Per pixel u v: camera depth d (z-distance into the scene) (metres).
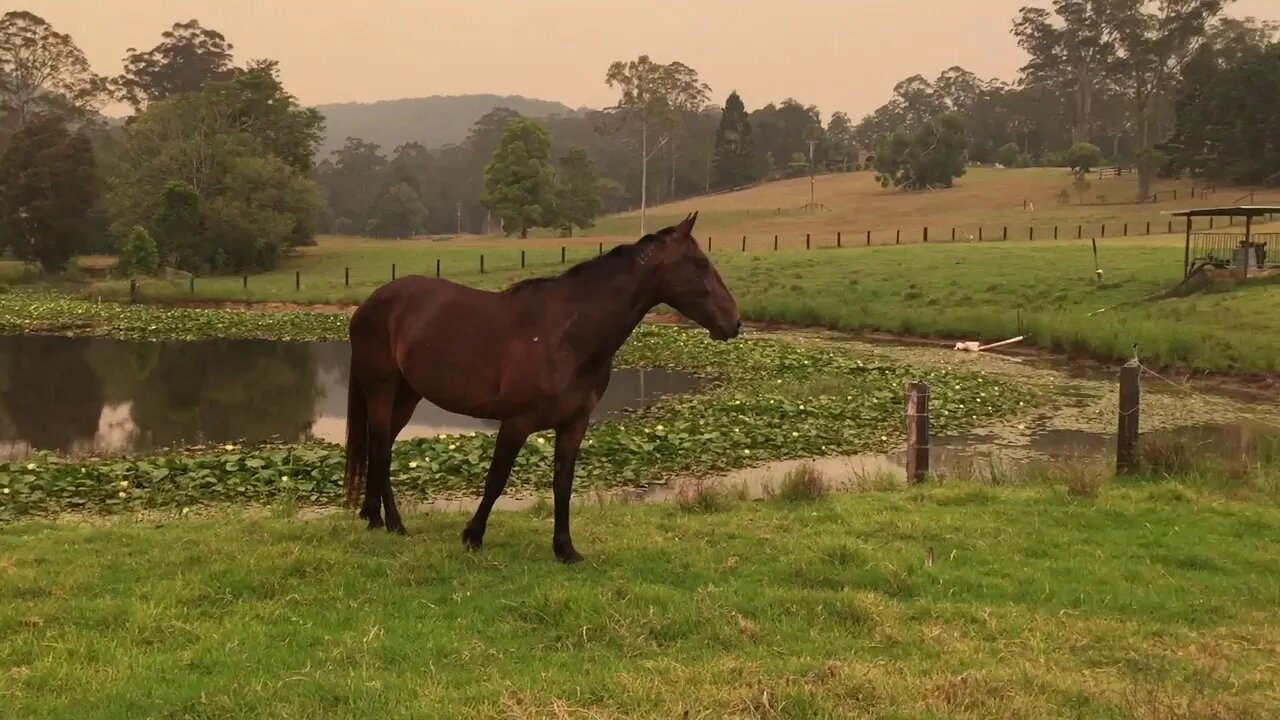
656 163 131.88
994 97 144.75
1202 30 84.19
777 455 12.91
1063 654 5.26
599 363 6.86
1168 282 30.80
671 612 5.51
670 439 13.15
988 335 27.41
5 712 4.12
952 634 5.48
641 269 6.89
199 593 5.72
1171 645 5.46
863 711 4.33
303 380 20.84
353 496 7.72
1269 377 19.86
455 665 4.78
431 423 16.30
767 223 86.00
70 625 5.19
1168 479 10.36
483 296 6.94
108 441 14.41
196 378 20.94
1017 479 10.87
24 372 21.33
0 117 89.88
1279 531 8.20
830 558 6.93
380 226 131.62
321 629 5.23
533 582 6.15
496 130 162.38
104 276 56.78
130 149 65.88
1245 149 76.56
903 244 53.94
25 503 9.59
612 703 4.30
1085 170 89.88
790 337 30.05
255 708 4.23
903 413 15.91
